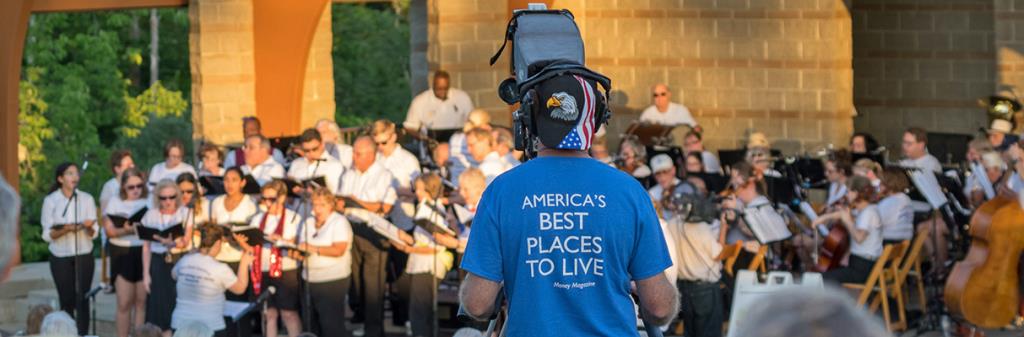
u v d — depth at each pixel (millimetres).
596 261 5125
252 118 19031
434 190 15000
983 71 24312
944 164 20766
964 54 24422
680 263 13992
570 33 5312
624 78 23906
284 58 23312
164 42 45719
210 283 14219
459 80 22141
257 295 15000
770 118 23219
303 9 23219
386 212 15961
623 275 5168
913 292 18219
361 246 15781
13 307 19766
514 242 5148
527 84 5176
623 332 5141
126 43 45094
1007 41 22594
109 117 41531
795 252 17547
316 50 26062
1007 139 19266
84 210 16812
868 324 2791
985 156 16578
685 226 13930
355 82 46594
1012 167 15008
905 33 24750
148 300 15727
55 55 40344
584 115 5168
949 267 15820
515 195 5180
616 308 5137
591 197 5156
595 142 17578
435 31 22266
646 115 22422
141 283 16359
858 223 15320
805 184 18672
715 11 23406
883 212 15719
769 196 17141
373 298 15766
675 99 23750
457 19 22141
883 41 24891
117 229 16156
